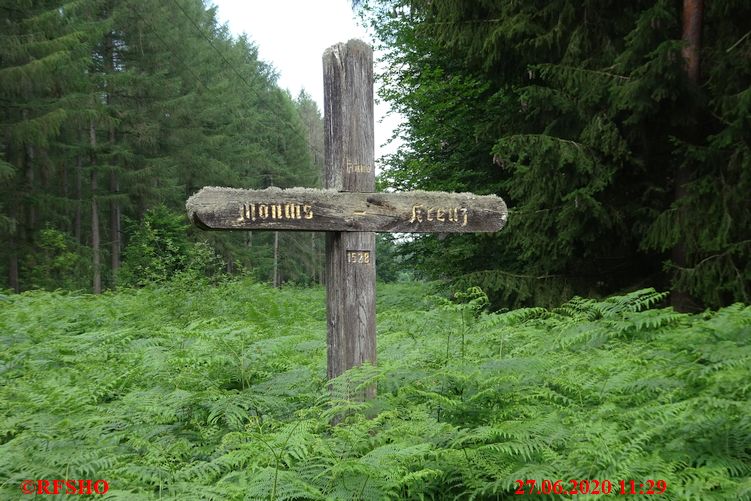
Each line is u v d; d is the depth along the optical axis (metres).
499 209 4.71
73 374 5.18
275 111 54.06
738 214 7.68
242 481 3.08
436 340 5.66
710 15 8.23
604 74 8.66
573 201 8.62
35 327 7.71
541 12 9.31
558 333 6.40
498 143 9.20
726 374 3.93
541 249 9.38
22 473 3.13
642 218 8.75
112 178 28.70
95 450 3.39
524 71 10.53
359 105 4.41
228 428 4.26
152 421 4.15
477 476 3.33
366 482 3.06
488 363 4.49
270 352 5.14
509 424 3.52
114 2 28.94
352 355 4.37
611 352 5.26
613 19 9.08
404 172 13.07
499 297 10.37
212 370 5.10
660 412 3.49
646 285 9.41
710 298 7.88
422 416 3.83
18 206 22.14
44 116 19.70
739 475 3.20
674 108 8.16
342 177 4.37
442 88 12.47
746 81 7.82
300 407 4.52
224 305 10.41
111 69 29.86
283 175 50.16
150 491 3.22
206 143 33.41
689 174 8.31
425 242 13.46
